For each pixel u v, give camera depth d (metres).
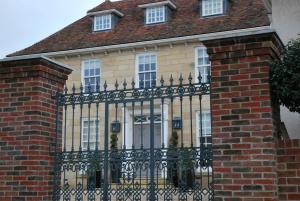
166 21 19.06
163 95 6.14
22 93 6.72
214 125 5.53
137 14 20.67
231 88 5.51
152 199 5.88
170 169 5.88
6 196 6.50
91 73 18.91
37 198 6.37
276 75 5.57
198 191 5.66
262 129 5.26
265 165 5.16
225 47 5.59
